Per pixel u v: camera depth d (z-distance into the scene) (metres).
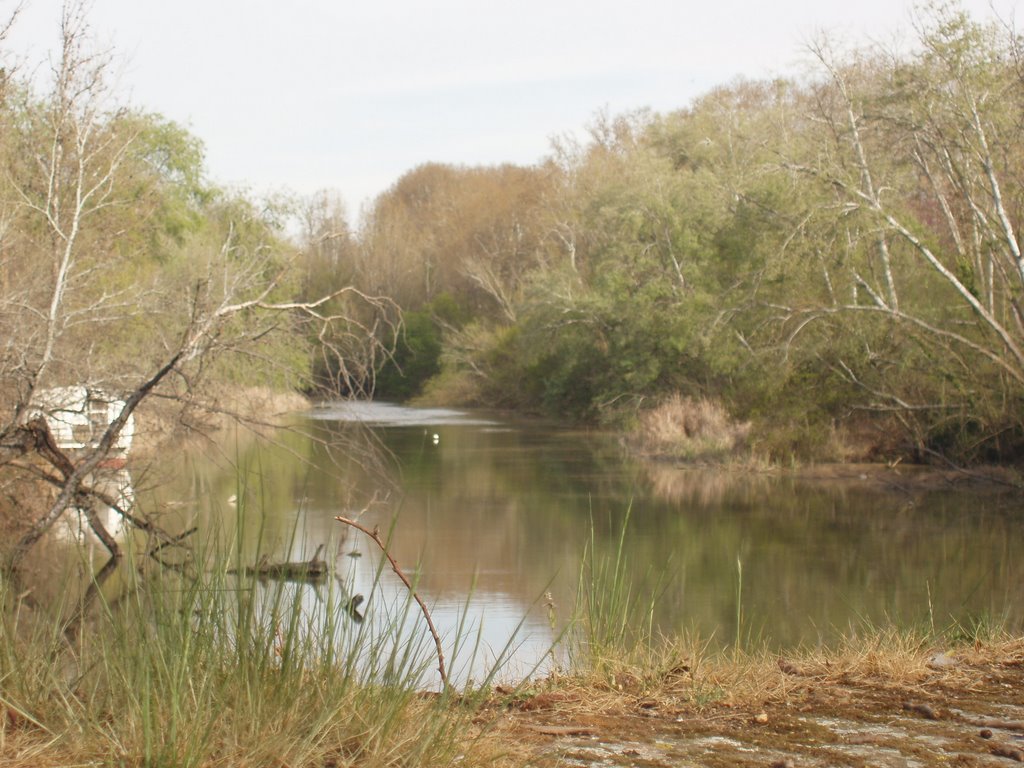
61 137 13.68
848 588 14.15
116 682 4.62
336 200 66.00
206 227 33.78
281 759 4.05
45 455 13.09
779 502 23.03
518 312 55.47
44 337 13.49
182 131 38.47
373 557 15.95
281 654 4.79
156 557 6.04
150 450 15.52
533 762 4.36
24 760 4.02
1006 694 5.64
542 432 41.53
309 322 13.53
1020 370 26.58
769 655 7.29
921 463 29.44
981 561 16.28
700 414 34.91
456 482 26.05
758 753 4.62
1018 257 25.14
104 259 16.53
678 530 19.33
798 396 31.14
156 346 14.33
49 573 9.62
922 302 29.22
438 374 65.19
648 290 39.56
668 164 44.97
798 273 28.48
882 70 28.42
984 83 26.08
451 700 5.21
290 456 27.05
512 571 15.11
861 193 26.98
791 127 40.59
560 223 54.97
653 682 5.89
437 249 72.44
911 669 6.08
